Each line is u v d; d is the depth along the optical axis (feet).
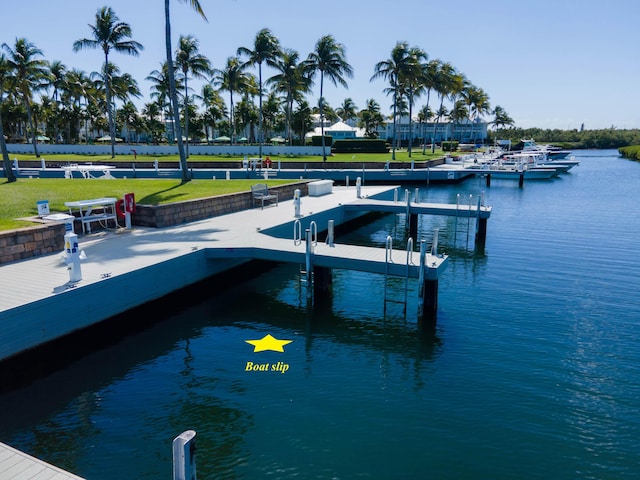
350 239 76.02
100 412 27.14
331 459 23.20
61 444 24.22
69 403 28.04
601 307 44.57
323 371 32.30
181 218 59.93
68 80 213.46
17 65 166.71
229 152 200.85
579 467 22.79
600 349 35.81
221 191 72.95
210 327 39.70
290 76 193.06
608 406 28.09
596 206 111.14
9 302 30.83
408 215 79.66
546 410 27.61
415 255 45.62
